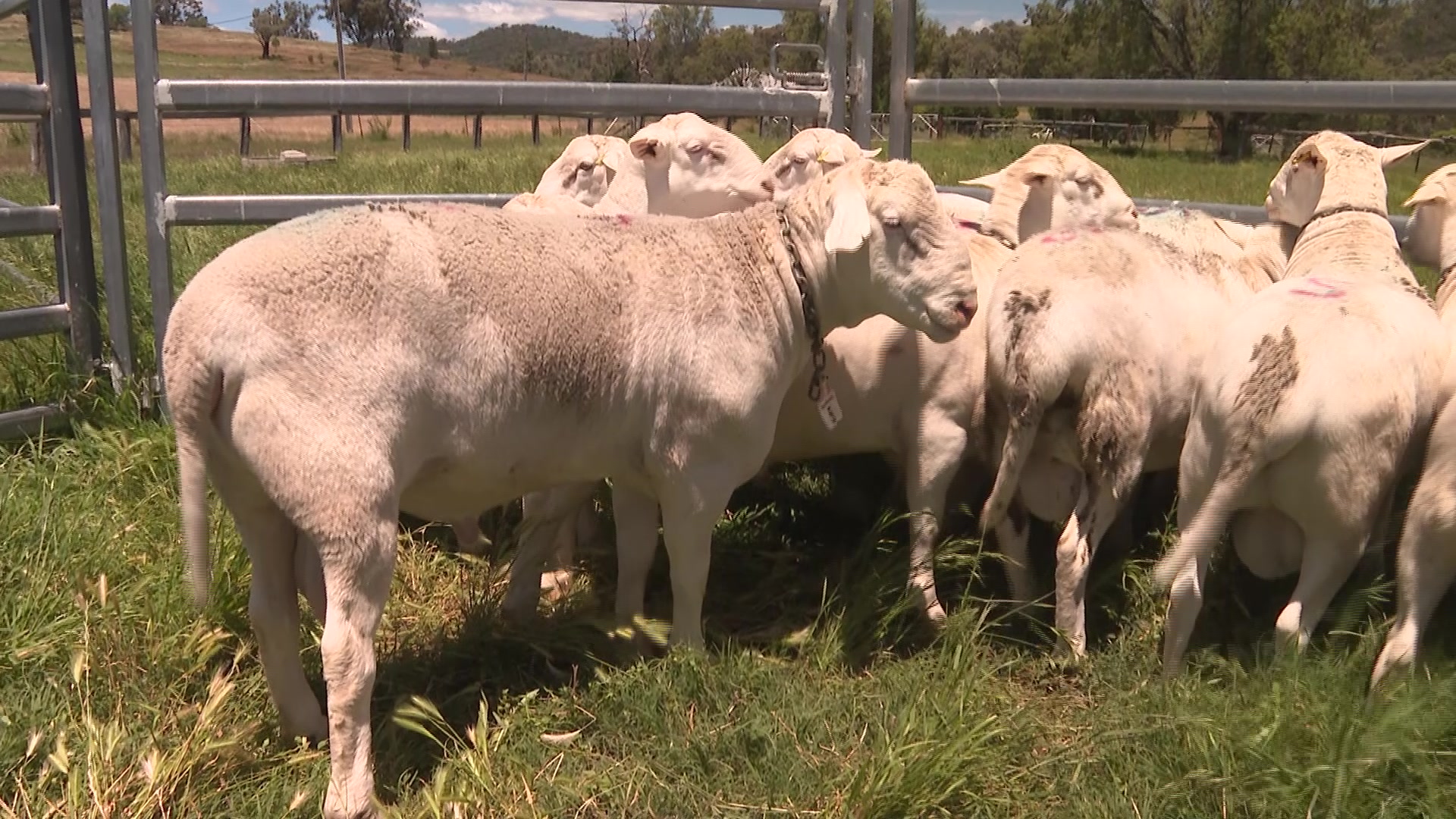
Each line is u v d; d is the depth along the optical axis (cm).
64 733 301
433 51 6300
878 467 502
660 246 343
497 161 1416
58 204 528
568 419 330
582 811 305
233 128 2941
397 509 301
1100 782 318
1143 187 1429
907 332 394
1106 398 367
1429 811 288
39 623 353
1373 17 3869
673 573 369
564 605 413
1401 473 361
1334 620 381
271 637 316
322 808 296
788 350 361
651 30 4284
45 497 411
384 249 293
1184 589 359
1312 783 297
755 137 1445
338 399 280
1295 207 469
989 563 451
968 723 322
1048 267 374
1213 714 330
